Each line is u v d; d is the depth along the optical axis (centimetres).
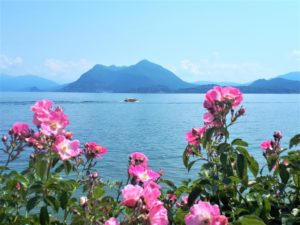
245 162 442
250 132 6631
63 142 433
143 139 5700
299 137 537
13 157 514
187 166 530
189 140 534
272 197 504
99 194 447
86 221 428
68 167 435
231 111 484
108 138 5859
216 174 476
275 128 7369
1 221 445
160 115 12106
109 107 18138
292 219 466
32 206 407
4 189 475
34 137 470
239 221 382
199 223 317
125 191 309
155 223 295
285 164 534
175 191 531
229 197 497
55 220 468
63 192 420
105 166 2717
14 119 8900
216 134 489
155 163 3300
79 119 10256
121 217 425
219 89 491
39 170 416
